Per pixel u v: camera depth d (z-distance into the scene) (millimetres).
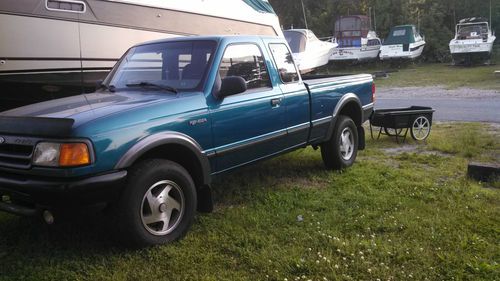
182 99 4453
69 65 7277
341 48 27672
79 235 4508
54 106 4305
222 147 4785
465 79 21000
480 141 8508
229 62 5051
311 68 19484
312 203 5336
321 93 6262
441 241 4277
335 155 6633
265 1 12039
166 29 8766
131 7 8062
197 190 4688
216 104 4719
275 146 5547
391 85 20562
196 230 4602
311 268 3789
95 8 7512
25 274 3816
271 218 4902
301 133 5930
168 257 4031
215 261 3992
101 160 3727
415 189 5805
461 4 31859
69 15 7168
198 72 4832
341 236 4402
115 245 4227
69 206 3689
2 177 3877
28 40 6719
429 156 7609
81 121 3729
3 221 4930
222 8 10148
